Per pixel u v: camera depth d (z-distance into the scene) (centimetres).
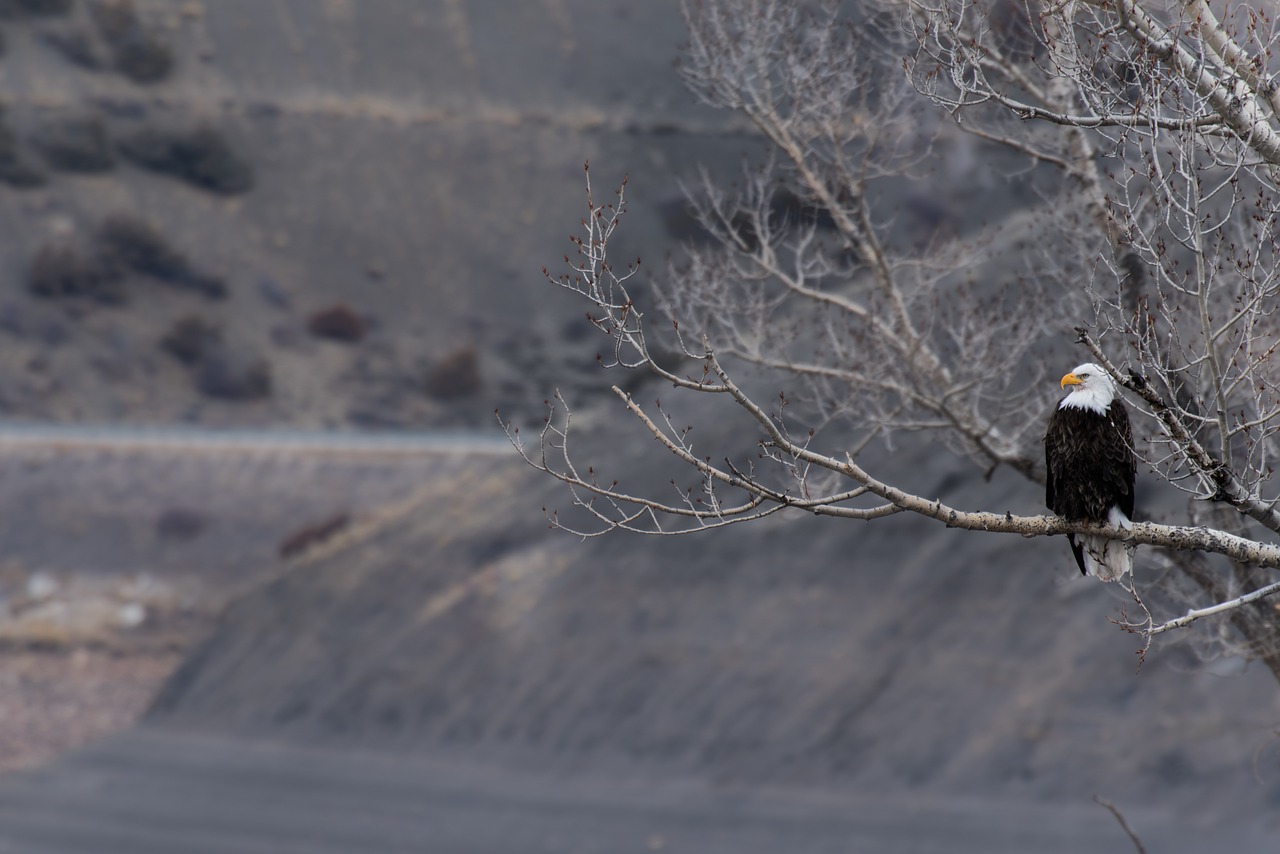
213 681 16162
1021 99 4431
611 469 15588
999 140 4444
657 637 13438
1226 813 8862
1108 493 3042
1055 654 10875
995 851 9300
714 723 12212
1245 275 2920
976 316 4897
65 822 12875
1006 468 12394
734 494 14012
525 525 15888
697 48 5128
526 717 13388
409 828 11788
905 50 4825
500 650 14375
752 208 5216
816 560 13188
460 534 16425
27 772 14612
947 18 3647
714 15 5094
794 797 10919
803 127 5097
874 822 10188
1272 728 4641
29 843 12394
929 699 11250
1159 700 10000
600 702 13088
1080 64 3159
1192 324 3719
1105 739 9969
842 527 13300
